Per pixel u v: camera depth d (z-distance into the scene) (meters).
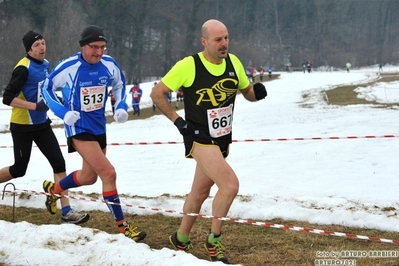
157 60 84.44
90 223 7.06
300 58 100.31
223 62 5.29
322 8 100.19
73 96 5.98
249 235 6.31
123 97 6.29
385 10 108.06
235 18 96.50
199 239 6.21
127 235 6.04
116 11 78.38
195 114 5.26
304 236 6.24
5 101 6.56
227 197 5.12
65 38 62.03
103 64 6.09
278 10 102.31
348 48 103.19
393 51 106.88
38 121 6.90
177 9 84.12
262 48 98.88
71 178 6.53
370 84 39.53
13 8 67.56
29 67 6.69
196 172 5.51
